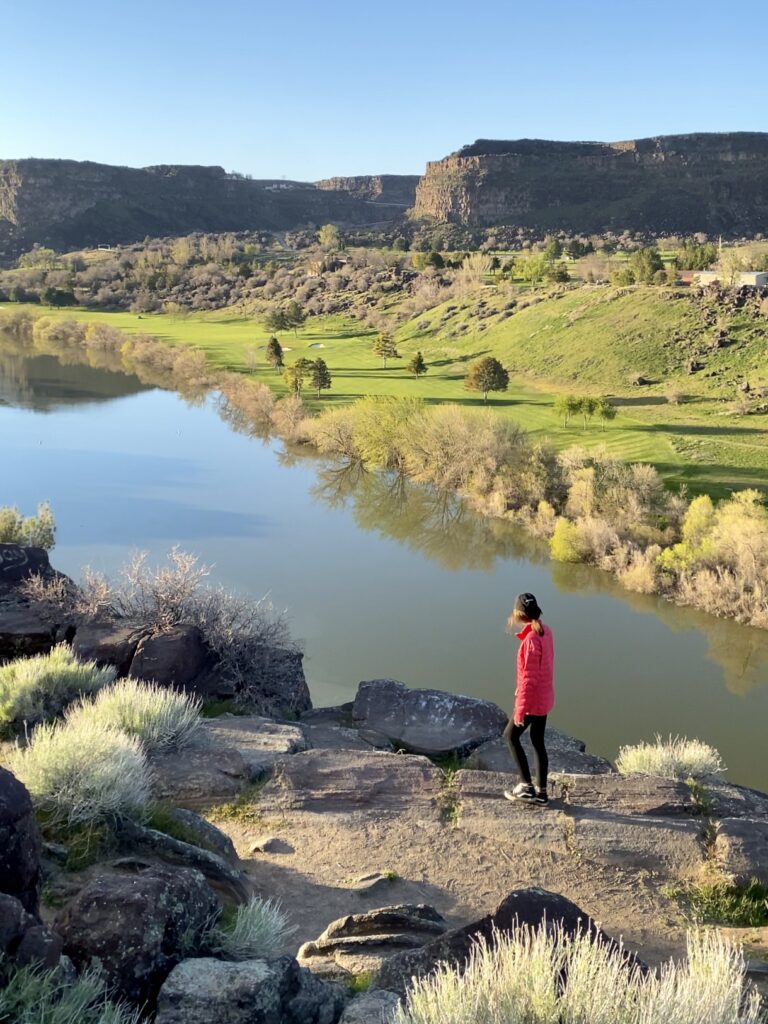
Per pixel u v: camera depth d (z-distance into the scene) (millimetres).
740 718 33844
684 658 39219
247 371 115500
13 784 4891
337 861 7512
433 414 70625
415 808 8445
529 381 102875
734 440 69312
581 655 39344
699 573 46250
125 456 74375
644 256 137000
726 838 7828
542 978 3912
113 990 4363
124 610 14188
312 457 76750
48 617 13906
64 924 4660
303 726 11812
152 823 6918
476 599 45469
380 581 47469
